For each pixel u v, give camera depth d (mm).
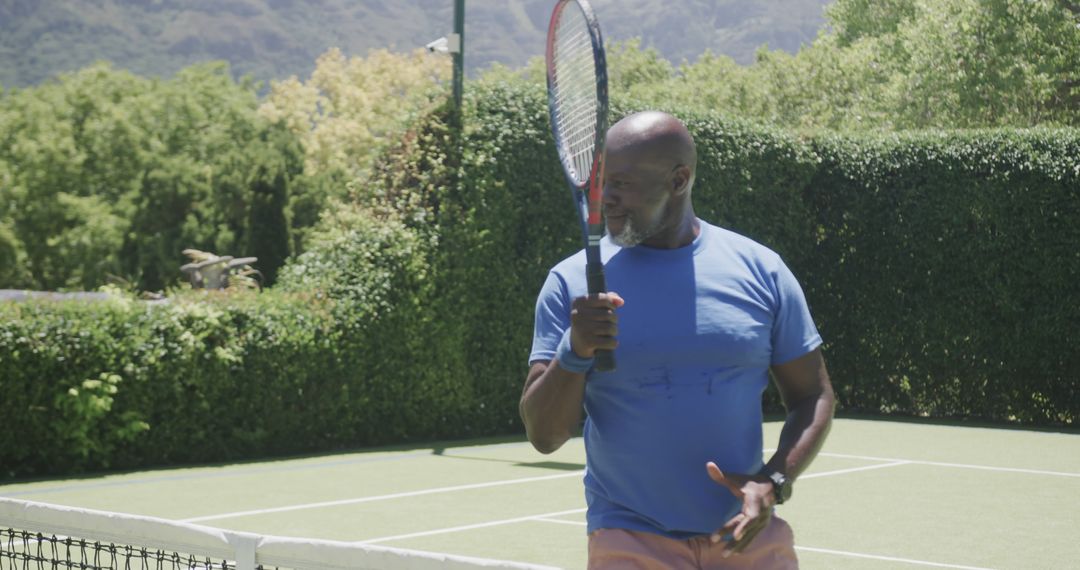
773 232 17703
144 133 51031
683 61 53719
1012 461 13047
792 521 9406
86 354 11773
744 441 2869
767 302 2932
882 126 34656
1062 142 16469
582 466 12531
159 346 12250
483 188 14859
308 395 13469
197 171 41844
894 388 18031
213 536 3742
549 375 2754
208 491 10805
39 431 11602
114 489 10883
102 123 50812
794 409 2961
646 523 2863
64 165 49250
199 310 12609
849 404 18484
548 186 15430
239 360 12742
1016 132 16859
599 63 2734
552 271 3043
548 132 15406
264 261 29625
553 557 7934
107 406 11812
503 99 15273
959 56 29812
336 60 64312
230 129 52156
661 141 2814
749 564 2844
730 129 17250
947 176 17297
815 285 18375
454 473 11992
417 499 10391
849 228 18141
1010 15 29078
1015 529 9055
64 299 12328
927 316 17547
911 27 34000
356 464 12625
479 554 8039
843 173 18125
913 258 17625
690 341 2818
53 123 51000
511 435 15352
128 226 40562
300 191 35969
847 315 18250
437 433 14828
